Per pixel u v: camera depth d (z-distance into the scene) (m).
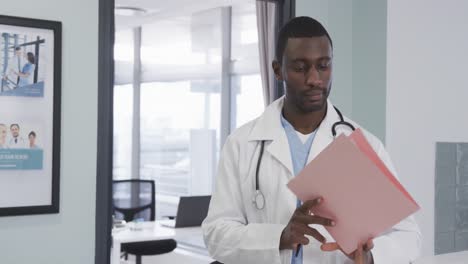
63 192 2.41
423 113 3.19
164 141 6.88
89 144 2.46
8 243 2.30
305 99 1.53
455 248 3.31
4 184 2.29
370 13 3.13
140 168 7.23
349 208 1.29
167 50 6.86
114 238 4.16
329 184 1.29
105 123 2.50
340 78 3.19
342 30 3.20
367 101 3.14
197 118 6.47
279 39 1.58
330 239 1.61
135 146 7.23
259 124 1.75
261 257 1.54
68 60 2.42
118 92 7.40
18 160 2.31
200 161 6.42
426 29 3.19
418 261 2.04
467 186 3.37
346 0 3.21
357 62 3.21
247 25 5.79
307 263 1.60
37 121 2.35
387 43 3.04
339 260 1.60
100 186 2.49
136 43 7.21
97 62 2.48
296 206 1.63
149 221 5.27
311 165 1.28
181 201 4.60
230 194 1.71
